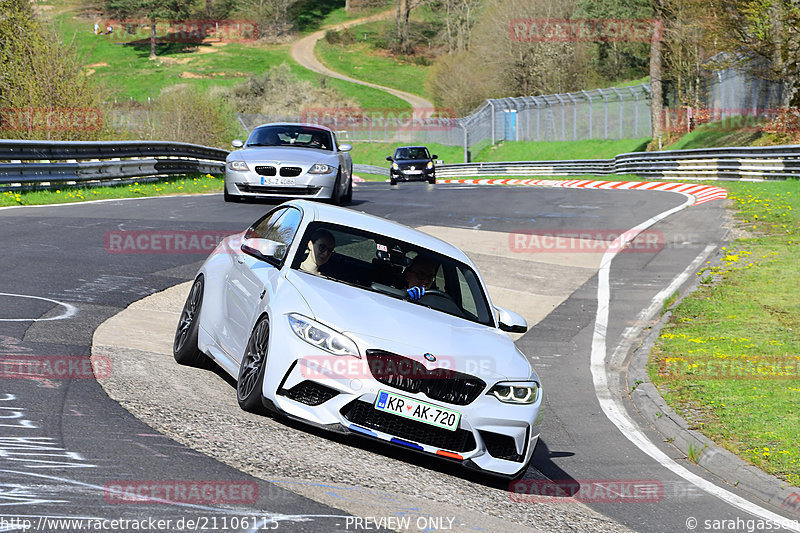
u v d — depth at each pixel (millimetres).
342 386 13297
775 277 35219
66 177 48906
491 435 13805
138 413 13367
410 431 13445
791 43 87500
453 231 44625
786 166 70812
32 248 28562
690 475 16719
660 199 64000
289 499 10734
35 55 69875
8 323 18266
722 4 93875
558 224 49219
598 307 31828
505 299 32344
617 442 18594
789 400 20984
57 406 13109
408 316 14531
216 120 107062
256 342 14445
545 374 23938
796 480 15984
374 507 11133
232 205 46031
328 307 14047
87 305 21406
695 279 35938
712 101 125688
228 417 13969
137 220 38000
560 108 165375
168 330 20328
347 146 49188
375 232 16766
